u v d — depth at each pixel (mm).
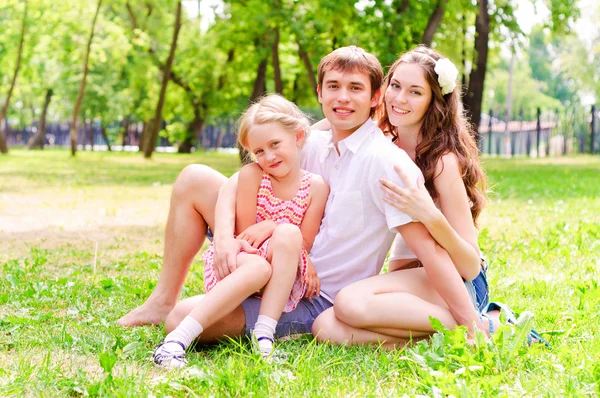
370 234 3242
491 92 69750
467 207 3240
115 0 27250
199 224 3539
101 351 2951
